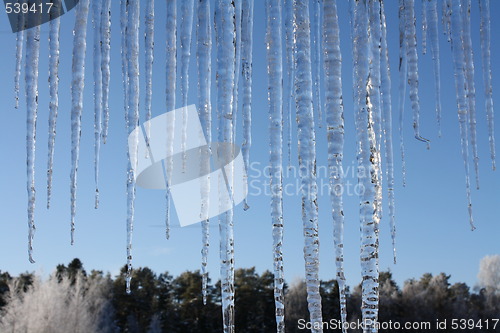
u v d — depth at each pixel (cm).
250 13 296
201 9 278
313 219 240
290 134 311
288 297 3612
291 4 266
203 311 3959
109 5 307
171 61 289
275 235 245
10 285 3120
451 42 332
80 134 283
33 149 284
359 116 256
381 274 4394
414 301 3912
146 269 4241
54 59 288
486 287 4341
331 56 255
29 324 2831
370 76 270
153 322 3756
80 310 3078
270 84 260
